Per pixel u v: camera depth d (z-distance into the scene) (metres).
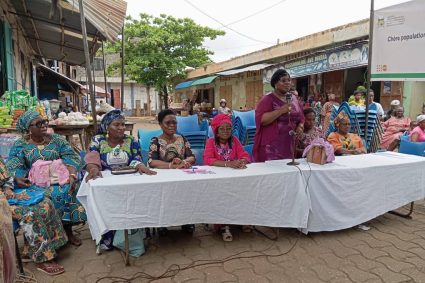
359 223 3.57
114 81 32.66
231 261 2.94
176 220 2.93
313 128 4.28
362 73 9.77
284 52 12.65
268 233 3.57
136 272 2.75
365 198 3.58
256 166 3.50
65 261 2.94
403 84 8.70
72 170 3.30
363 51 7.55
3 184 2.81
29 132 3.21
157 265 2.87
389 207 3.75
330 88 10.58
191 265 2.87
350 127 4.84
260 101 3.83
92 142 3.33
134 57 20.42
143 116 36.25
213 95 19.67
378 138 5.27
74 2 4.85
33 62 12.65
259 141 3.88
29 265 2.85
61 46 10.48
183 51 21.48
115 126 3.28
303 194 3.27
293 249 3.18
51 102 11.88
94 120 4.43
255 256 3.04
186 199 2.94
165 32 20.66
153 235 3.55
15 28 8.05
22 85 9.58
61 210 3.08
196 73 21.17
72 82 16.05
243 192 3.12
